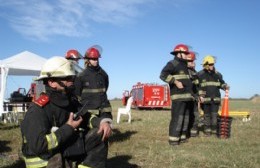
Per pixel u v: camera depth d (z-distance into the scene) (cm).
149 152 926
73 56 835
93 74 837
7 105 1875
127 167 782
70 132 389
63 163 405
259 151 939
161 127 1502
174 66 1055
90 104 822
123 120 1983
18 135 1291
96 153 430
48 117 394
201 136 1246
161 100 3453
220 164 798
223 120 1197
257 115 2297
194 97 1084
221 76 1295
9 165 803
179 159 836
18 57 1909
